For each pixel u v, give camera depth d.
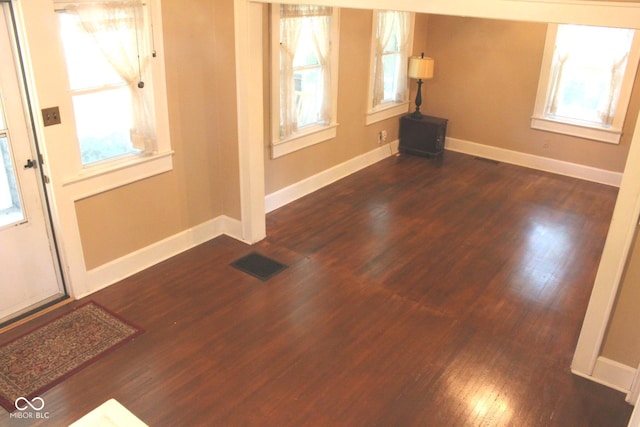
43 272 3.37
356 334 3.24
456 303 3.58
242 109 3.87
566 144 5.89
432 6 2.85
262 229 4.36
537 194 5.43
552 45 5.61
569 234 4.58
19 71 2.93
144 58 3.43
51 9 2.88
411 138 6.50
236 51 3.71
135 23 3.29
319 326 3.31
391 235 4.51
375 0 3.04
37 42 2.86
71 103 3.13
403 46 6.09
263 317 3.38
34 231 3.25
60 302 3.44
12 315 3.28
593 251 4.31
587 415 2.68
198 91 3.86
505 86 6.10
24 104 3.00
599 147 5.69
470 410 2.69
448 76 6.47
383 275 3.89
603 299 2.73
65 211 3.26
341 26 5.04
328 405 2.69
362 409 2.67
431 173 5.98
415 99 6.54
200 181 4.12
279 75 4.52
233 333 3.22
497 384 2.87
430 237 4.48
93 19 3.07
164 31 3.49
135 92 3.44
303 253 4.18
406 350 3.11
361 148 5.97
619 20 2.41
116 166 3.47
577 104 5.78
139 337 3.15
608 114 5.50
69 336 3.13
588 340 2.85
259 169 4.11
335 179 5.68
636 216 2.52
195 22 3.66
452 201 5.23
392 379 2.88
